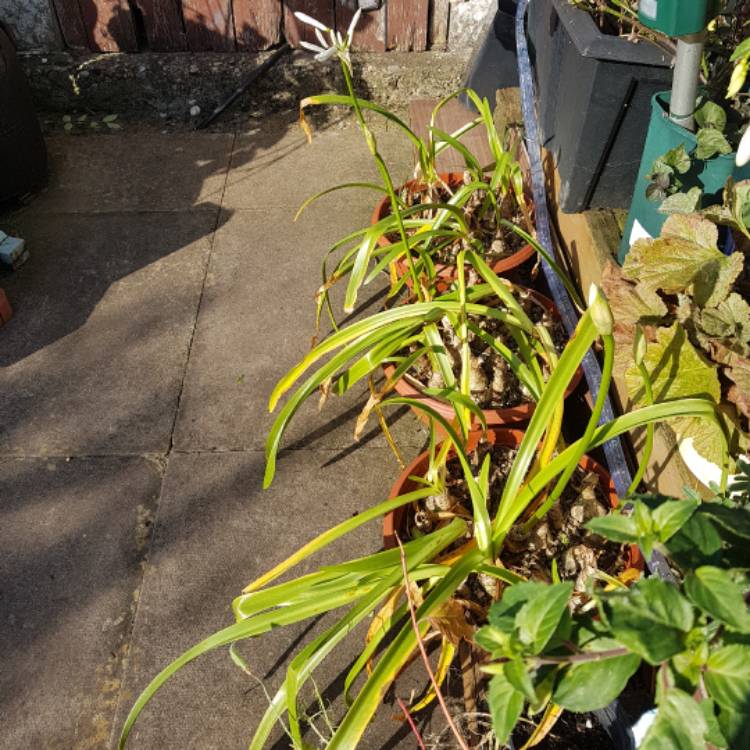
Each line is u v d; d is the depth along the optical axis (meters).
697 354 1.27
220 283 2.61
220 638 1.29
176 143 3.37
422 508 1.60
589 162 1.94
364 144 3.31
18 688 1.59
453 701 1.52
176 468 2.02
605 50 1.74
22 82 2.83
